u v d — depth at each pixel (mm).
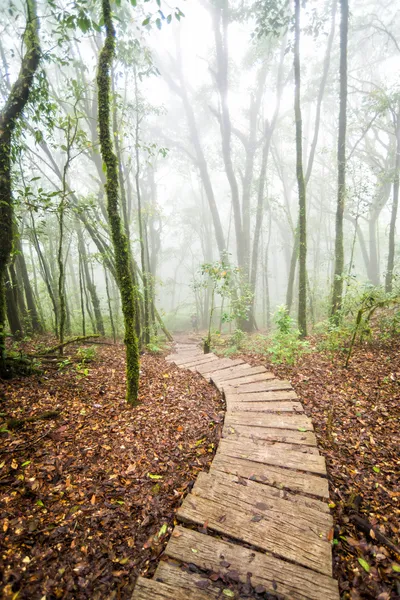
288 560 2125
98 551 2217
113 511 2598
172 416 4430
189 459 3445
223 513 2510
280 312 7230
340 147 8242
